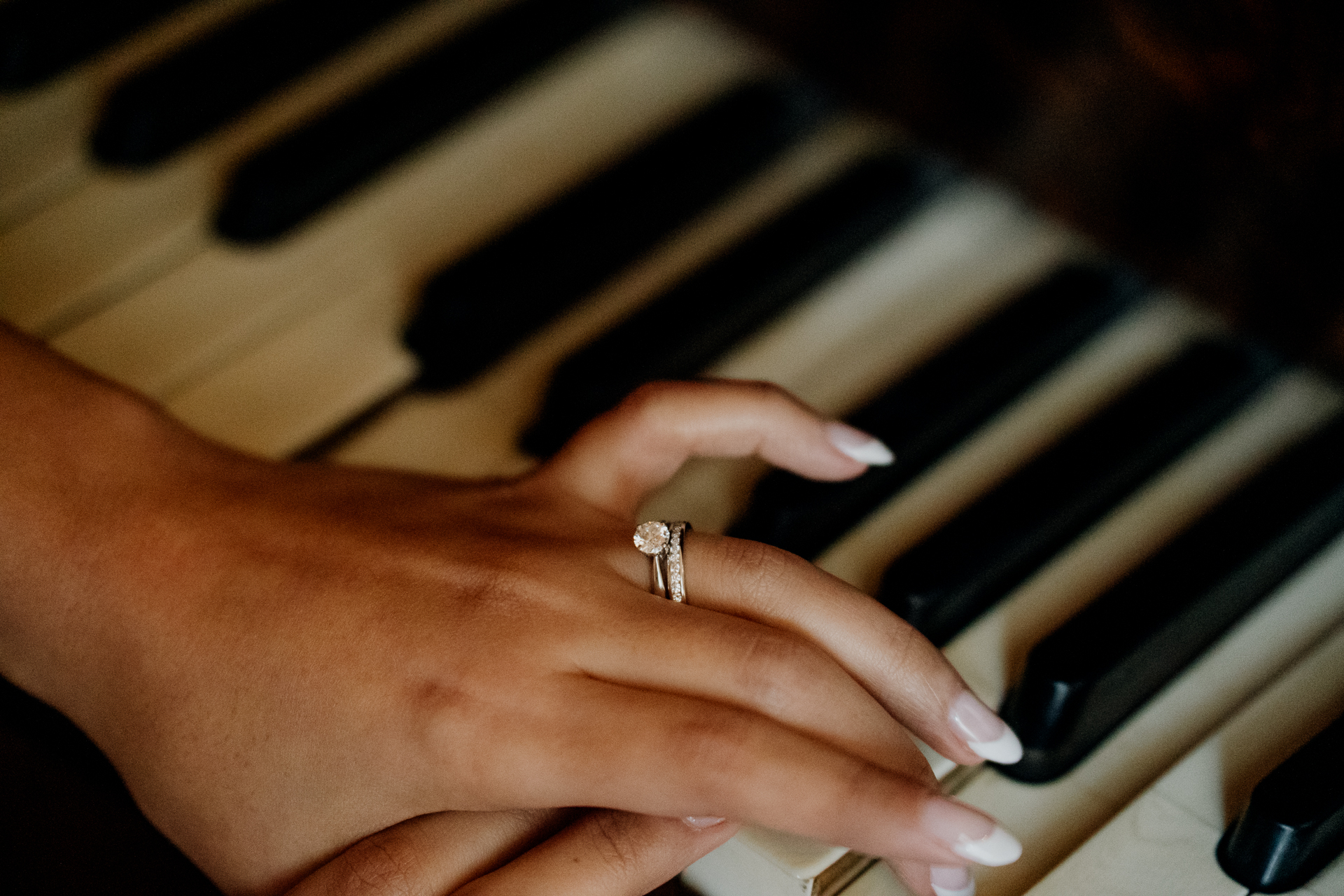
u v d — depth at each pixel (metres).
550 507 0.40
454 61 0.48
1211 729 0.39
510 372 0.44
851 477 0.41
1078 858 0.37
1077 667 0.38
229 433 0.44
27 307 0.45
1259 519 0.40
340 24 0.49
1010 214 0.45
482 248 0.45
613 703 0.37
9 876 0.39
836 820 0.36
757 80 0.48
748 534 0.41
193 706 0.39
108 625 0.40
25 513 0.41
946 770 0.39
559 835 0.38
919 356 0.43
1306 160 0.40
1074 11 0.42
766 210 0.46
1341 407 0.41
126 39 0.49
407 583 0.39
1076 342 0.43
